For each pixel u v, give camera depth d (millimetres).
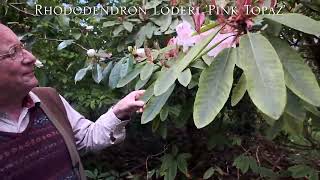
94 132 1423
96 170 2275
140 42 1909
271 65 815
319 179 1886
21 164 1151
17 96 1161
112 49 2125
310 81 857
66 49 2324
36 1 2291
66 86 2307
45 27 2271
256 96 787
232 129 2092
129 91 1946
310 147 1979
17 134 1159
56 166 1230
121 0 2195
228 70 882
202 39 973
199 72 1142
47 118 1262
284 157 2191
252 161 1989
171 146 2264
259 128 1981
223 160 2281
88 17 2320
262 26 1000
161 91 980
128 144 2441
